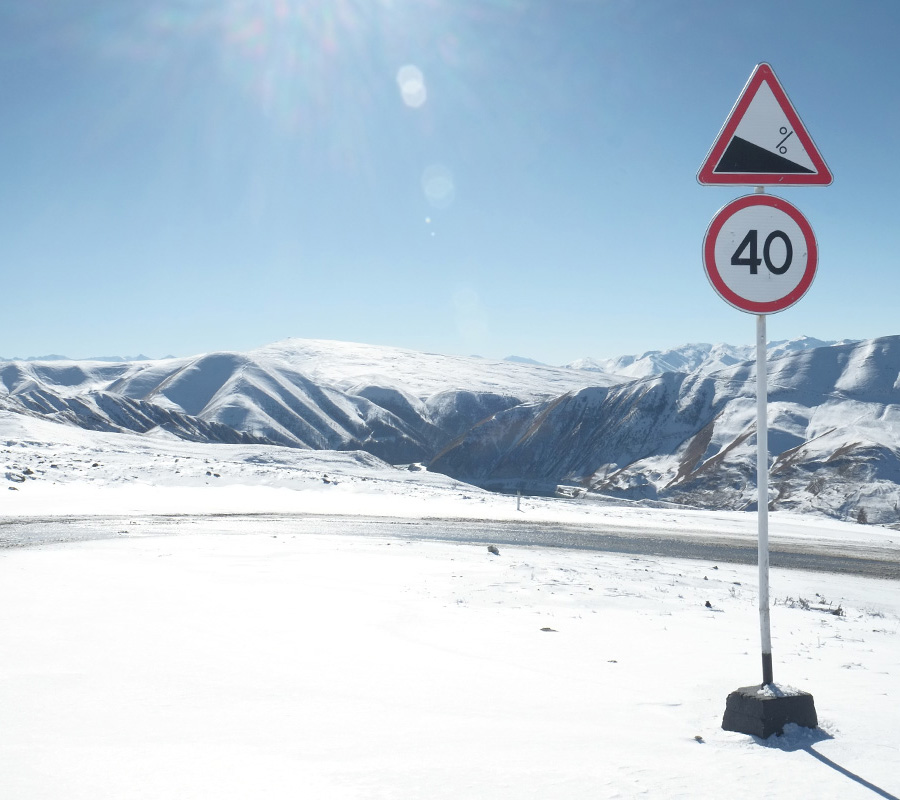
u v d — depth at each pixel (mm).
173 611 9219
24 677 5992
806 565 20312
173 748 4250
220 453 77625
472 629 8703
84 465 44062
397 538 21688
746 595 13812
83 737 4488
